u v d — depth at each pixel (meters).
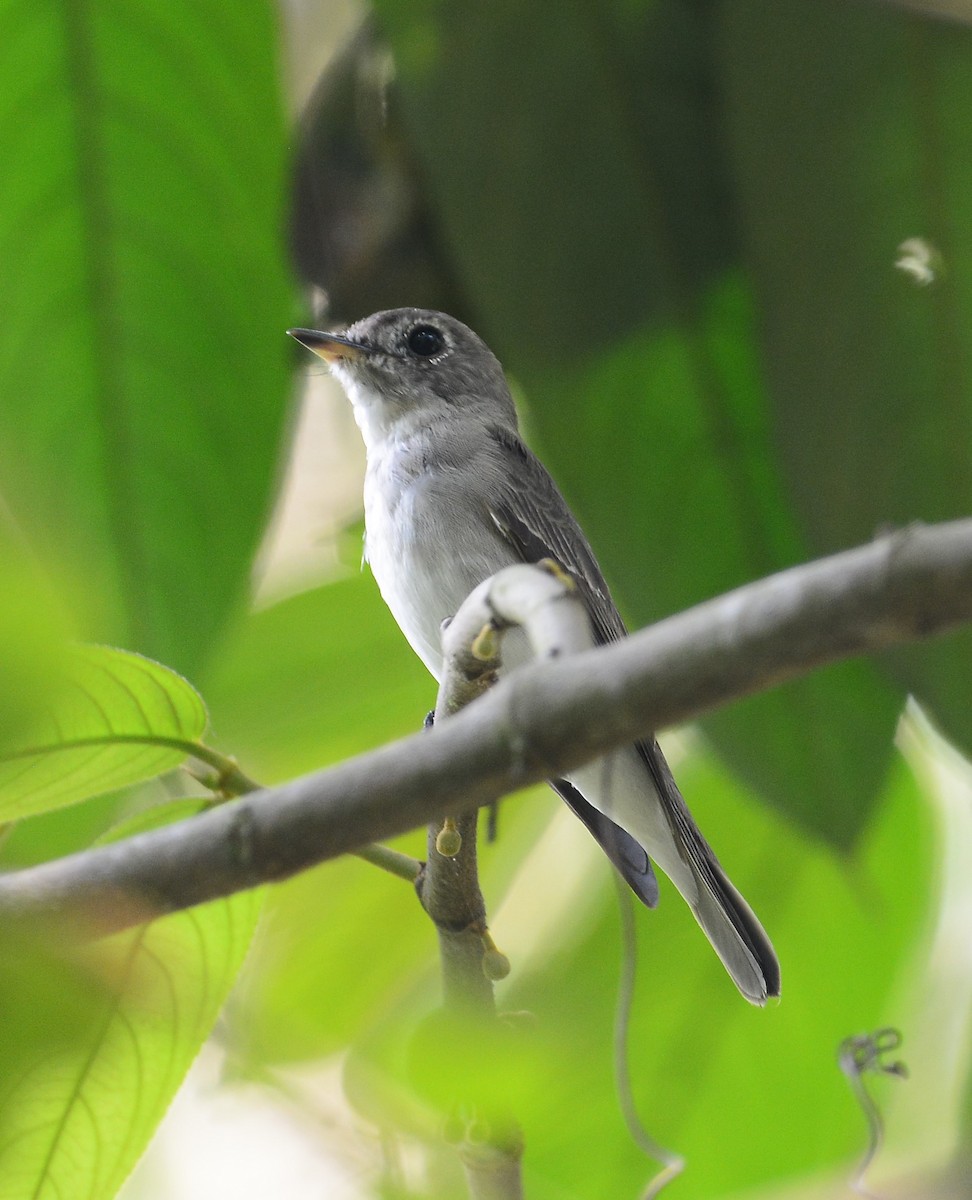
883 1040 3.33
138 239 3.28
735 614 2.25
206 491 3.28
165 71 3.28
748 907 3.28
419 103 3.30
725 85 3.29
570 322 3.30
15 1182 3.21
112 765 3.22
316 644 3.32
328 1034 3.02
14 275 3.28
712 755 3.30
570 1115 3.31
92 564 3.28
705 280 3.30
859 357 3.29
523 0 3.29
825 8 3.29
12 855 3.29
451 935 3.22
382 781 2.53
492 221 3.30
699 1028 3.33
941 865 3.33
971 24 3.28
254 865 2.62
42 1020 1.71
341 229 3.32
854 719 3.29
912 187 3.29
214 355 3.28
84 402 3.28
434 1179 3.14
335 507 3.36
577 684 2.36
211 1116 3.24
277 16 3.27
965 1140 3.31
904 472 3.29
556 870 3.35
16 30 3.27
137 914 2.65
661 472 3.30
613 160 3.30
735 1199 3.32
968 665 3.27
